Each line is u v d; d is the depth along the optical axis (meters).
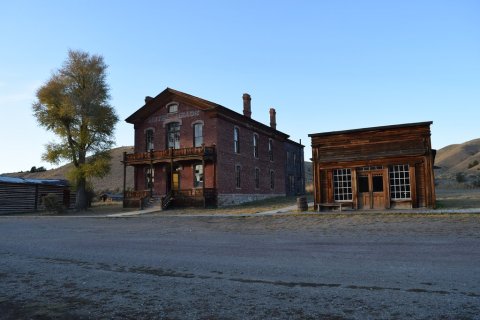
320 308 5.78
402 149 21.97
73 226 21.38
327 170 23.61
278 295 6.54
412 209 21.00
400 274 7.62
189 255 10.68
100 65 36.88
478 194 32.91
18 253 12.11
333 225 16.45
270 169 42.97
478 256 9.05
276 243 12.33
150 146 36.91
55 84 35.16
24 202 39.31
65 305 6.40
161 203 31.73
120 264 9.75
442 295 6.20
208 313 5.74
